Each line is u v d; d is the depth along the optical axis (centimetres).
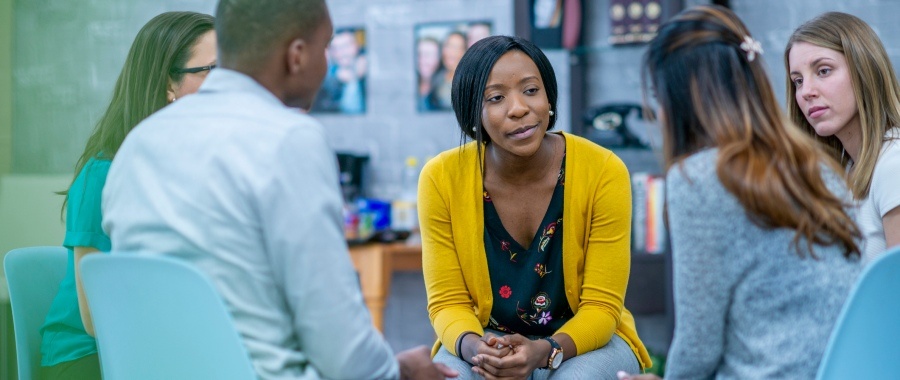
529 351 187
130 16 410
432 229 211
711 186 144
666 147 153
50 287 195
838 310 142
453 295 210
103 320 151
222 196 140
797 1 399
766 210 140
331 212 140
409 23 443
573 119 405
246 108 145
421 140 443
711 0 393
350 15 449
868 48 210
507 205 206
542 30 400
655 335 413
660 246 389
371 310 378
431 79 441
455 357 201
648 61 156
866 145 209
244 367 135
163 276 136
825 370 137
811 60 215
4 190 331
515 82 193
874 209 206
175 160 144
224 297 140
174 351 142
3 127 388
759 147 145
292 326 145
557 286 207
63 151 394
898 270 134
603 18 414
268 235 138
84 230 175
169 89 198
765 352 143
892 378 144
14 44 393
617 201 205
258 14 147
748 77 148
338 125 451
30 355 188
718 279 144
